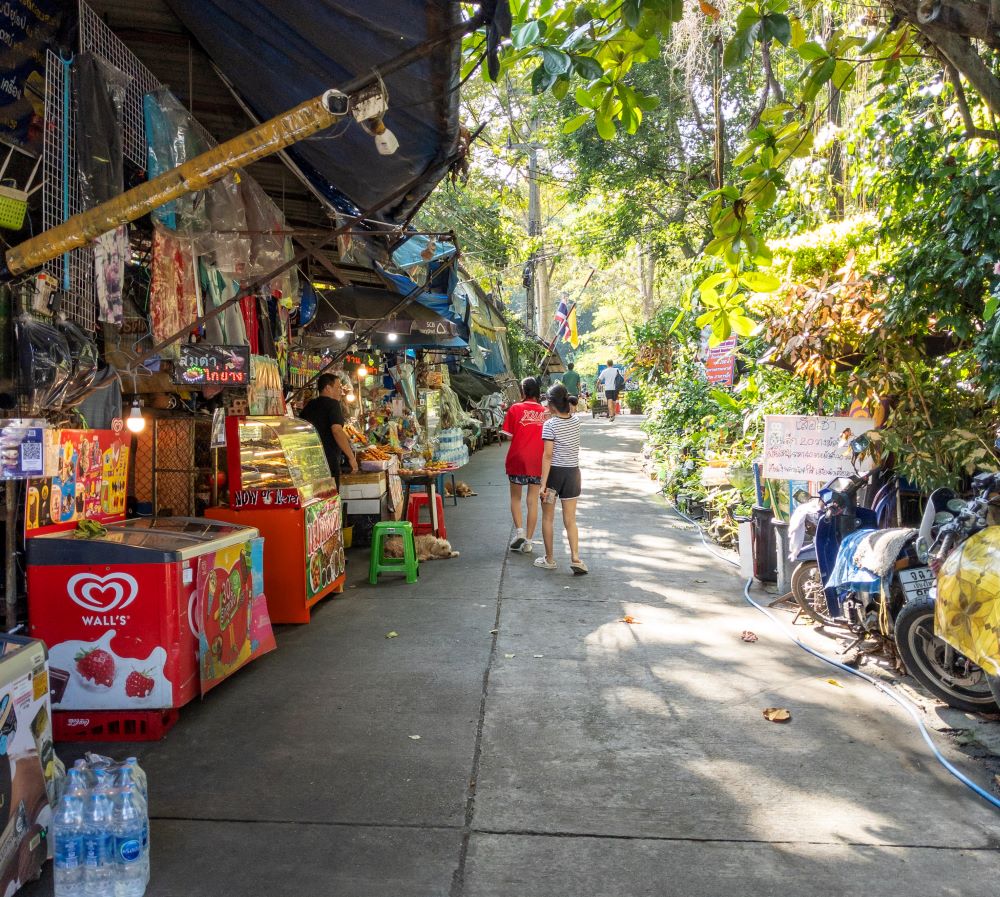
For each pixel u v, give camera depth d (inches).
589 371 2341.3
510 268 1079.6
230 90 211.5
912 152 218.7
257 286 196.9
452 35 126.7
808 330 233.6
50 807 122.8
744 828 133.3
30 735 117.9
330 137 176.7
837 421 254.7
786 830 132.7
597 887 117.5
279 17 157.0
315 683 199.6
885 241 232.8
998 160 193.3
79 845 113.0
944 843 129.0
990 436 218.4
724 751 161.9
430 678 202.8
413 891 116.6
